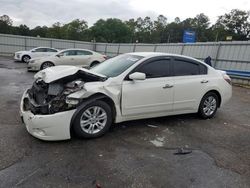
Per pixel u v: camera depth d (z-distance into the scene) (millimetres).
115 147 4258
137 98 4891
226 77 6402
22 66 18562
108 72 5078
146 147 4340
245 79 14000
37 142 4254
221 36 78812
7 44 30938
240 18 78125
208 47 17047
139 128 5227
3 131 4688
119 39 87438
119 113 4773
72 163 3646
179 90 5422
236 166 3863
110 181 3266
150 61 5145
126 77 4820
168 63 5402
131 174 3455
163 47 21453
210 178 3477
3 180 3164
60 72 4469
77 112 4277
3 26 81188
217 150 4402
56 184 3141
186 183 3320
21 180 3184
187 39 28203
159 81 5168
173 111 5492
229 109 7457
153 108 5148
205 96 5980
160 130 5191
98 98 4469
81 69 4668
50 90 4293
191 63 5801
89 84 4430
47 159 3719
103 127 4629
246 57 14523
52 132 4070
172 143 4582
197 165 3816
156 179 3373
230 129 5539
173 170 3629
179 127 5449
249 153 4359
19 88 9195
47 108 4125
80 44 34125
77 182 3205
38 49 22453
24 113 4375
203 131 5305
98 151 4070
